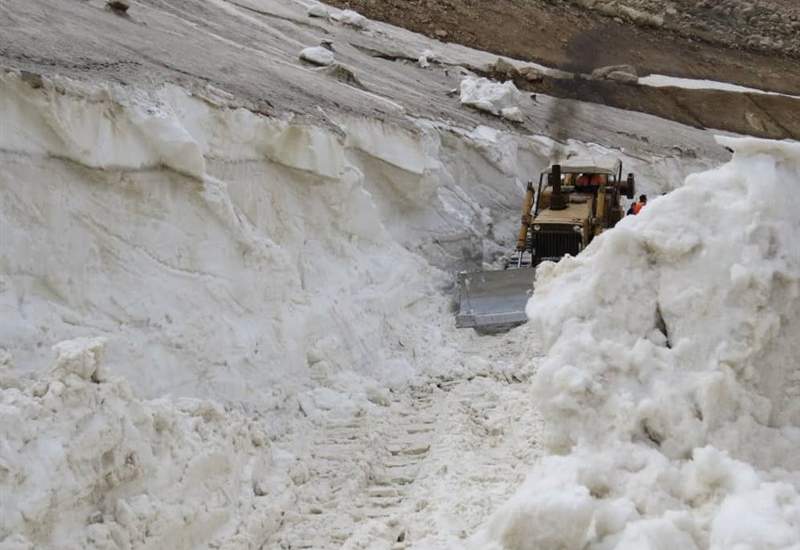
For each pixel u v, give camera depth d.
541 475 5.08
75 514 4.84
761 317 5.48
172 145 7.86
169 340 7.50
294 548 6.04
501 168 17.30
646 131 24.19
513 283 12.17
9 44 7.89
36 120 6.90
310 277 10.08
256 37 16.89
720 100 28.22
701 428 5.21
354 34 23.25
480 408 8.83
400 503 6.74
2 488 4.46
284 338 8.77
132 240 7.57
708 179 5.88
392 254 12.12
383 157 12.89
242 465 6.52
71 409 4.95
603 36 29.09
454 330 11.77
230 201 8.67
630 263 5.75
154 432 5.53
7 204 6.64
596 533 4.62
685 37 31.58
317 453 7.62
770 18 33.81
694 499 4.85
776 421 5.50
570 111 23.38
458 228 14.60
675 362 5.45
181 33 13.16
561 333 5.66
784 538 4.22
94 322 7.02
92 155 7.20
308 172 10.27
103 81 7.56
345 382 9.04
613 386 5.41
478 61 25.23
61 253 6.94
